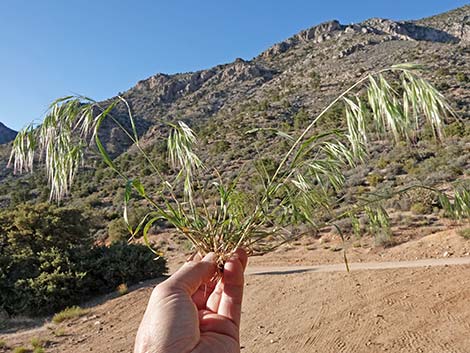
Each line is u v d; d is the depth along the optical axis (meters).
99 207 32.09
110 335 8.84
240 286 1.92
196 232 2.11
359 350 6.51
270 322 8.34
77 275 12.09
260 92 86.88
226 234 2.12
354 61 81.06
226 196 2.17
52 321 10.52
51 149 1.97
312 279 10.90
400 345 6.42
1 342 8.84
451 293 8.15
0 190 40.00
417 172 23.88
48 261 12.94
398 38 99.25
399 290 8.87
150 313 1.59
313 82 70.88
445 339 6.35
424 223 17.33
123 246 13.95
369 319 7.61
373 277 10.12
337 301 8.84
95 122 1.91
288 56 117.75
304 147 1.92
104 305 11.15
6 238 14.50
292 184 2.12
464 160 23.25
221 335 1.72
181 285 1.68
